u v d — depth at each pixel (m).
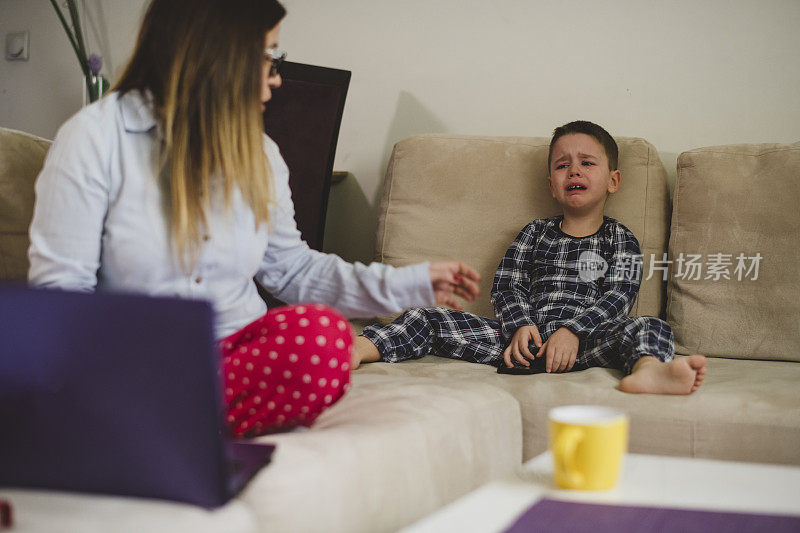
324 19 2.65
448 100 2.51
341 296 1.26
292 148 2.20
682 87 2.23
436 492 1.06
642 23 2.26
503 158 2.09
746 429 1.30
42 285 1.03
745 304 1.79
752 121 2.17
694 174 1.92
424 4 2.52
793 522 0.69
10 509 0.64
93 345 0.68
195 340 0.66
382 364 1.67
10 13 3.08
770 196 1.82
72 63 2.98
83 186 1.05
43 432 0.70
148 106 1.09
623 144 2.04
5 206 1.40
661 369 1.38
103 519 0.66
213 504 0.70
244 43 1.08
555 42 2.36
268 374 1.00
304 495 0.81
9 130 1.47
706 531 0.67
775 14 2.12
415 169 2.14
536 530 0.68
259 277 1.34
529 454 1.41
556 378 1.51
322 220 2.28
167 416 0.68
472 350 1.76
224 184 1.09
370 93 2.61
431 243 2.07
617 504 0.74
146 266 1.07
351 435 0.96
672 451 1.34
